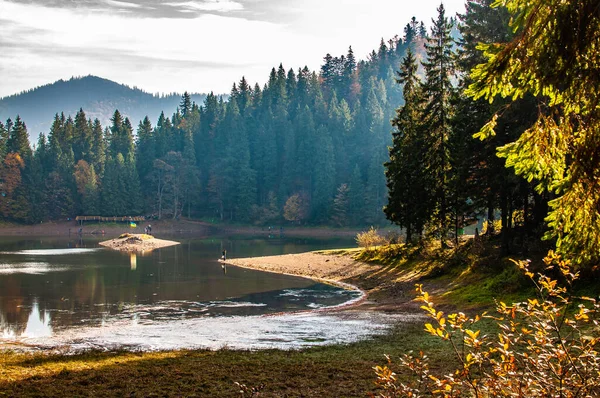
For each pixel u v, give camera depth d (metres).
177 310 22.56
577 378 4.50
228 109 114.62
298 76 128.88
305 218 100.31
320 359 12.47
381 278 31.75
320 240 75.94
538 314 4.73
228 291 28.58
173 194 107.81
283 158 108.69
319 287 30.39
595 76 5.77
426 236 35.28
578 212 6.45
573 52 5.70
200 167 114.75
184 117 128.25
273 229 98.56
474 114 26.78
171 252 54.31
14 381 10.59
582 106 6.23
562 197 6.58
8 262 41.97
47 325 18.94
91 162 111.88
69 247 59.88
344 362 12.05
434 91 35.31
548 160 6.42
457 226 34.62
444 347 13.13
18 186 99.69
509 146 6.57
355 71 138.75
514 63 6.00
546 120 6.39
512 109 21.03
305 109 107.44
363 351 13.29
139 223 101.94
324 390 9.80
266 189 108.19
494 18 27.14
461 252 29.50
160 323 19.31
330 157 99.50
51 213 102.12
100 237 83.38
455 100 28.98
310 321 19.09
